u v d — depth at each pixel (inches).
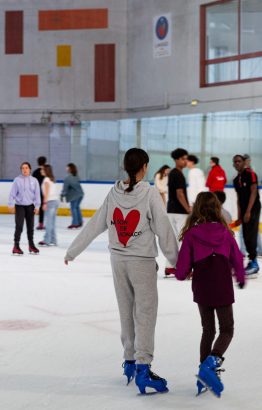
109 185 1045.2
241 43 1123.3
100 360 227.8
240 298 359.3
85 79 1349.7
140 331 191.0
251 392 194.7
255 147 1112.2
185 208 436.1
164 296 360.2
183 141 1200.2
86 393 191.5
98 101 1342.3
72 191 836.0
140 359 190.4
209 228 189.5
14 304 335.6
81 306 330.3
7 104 1380.4
